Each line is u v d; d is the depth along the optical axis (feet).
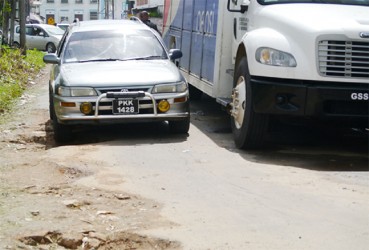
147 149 30.35
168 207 20.90
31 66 76.59
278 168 26.55
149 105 32.50
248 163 27.50
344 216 20.01
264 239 17.92
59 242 17.89
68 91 32.14
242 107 30.32
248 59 29.22
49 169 26.16
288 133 34.88
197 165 26.99
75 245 17.75
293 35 28.09
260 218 19.77
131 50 36.94
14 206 20.70
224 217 19.85
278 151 30.25
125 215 20.03
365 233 18.44
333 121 28.43
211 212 20.38
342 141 33.22
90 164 26.81
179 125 34.01
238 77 31.09
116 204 21.24
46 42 128.06
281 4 31.12
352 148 31.42
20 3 85.40
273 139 33.19
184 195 22.38
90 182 24.04
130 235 18.11
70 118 32.01
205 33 37.88
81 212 20.30
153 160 27.91
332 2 31.14
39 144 33.22
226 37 34.37
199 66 39.60
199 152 29.73
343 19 28.19
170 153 29.45
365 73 27.35
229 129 36.47
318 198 22.02
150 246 17.76
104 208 20.75
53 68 37.27
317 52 27.32
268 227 18.93
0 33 97.19
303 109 27.61
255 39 29.07
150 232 18.35
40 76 71.77
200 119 40.32
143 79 32.73
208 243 17.60
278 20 29.22
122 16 170.40
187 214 20.15
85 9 270.87
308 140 33.27
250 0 32.14
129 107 32.24
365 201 21.67
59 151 29.63
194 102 48.91
